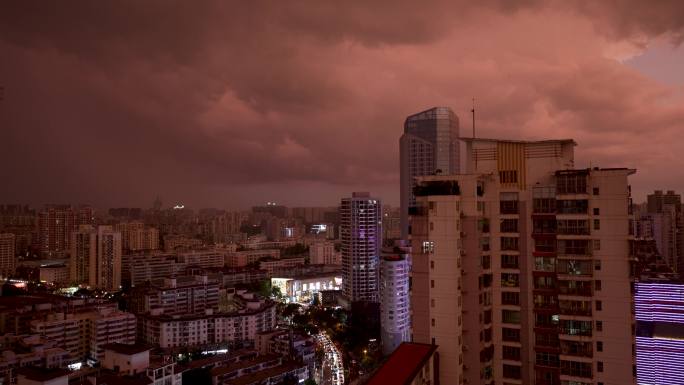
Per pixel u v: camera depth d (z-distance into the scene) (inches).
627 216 3228.3
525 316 3577.8
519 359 3582.7
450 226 3555.6
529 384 3543.3
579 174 3361.2
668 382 3826.3
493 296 3671.3
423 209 3671.3
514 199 3666.3
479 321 3555.6
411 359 3331.7
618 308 3235.7
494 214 3693.4
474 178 3619.6
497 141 3752.5
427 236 3631.9
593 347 3282.5
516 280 3622.0
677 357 3809.1
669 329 3946.9
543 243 3533.5
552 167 3599.9
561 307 3376.0
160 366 7273.6
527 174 3656.5
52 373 6274.6
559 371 3395.7
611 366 3245.6
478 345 3540.8
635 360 3201.3
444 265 3565.5
